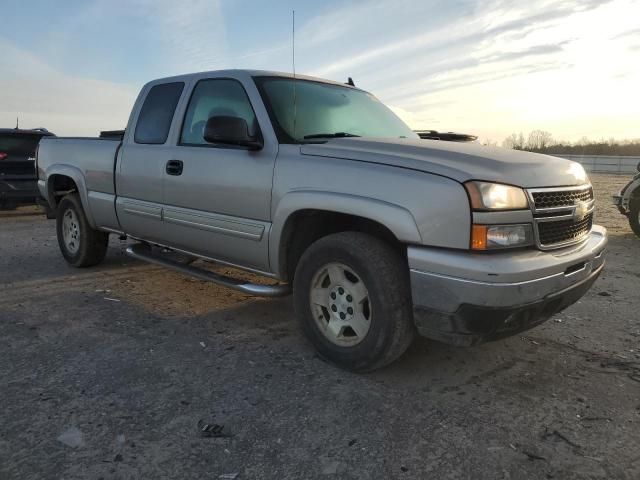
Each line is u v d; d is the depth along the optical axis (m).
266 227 3.63
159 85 4.79
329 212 3.35
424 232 2.85
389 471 2.37
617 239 8.50
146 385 3.18
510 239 2.82
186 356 3.62
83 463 2.41
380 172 3.05
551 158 3.41
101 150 5.26
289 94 3.99
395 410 2.90
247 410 2.89
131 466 2.39
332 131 3.94
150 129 4.74
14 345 3.80
